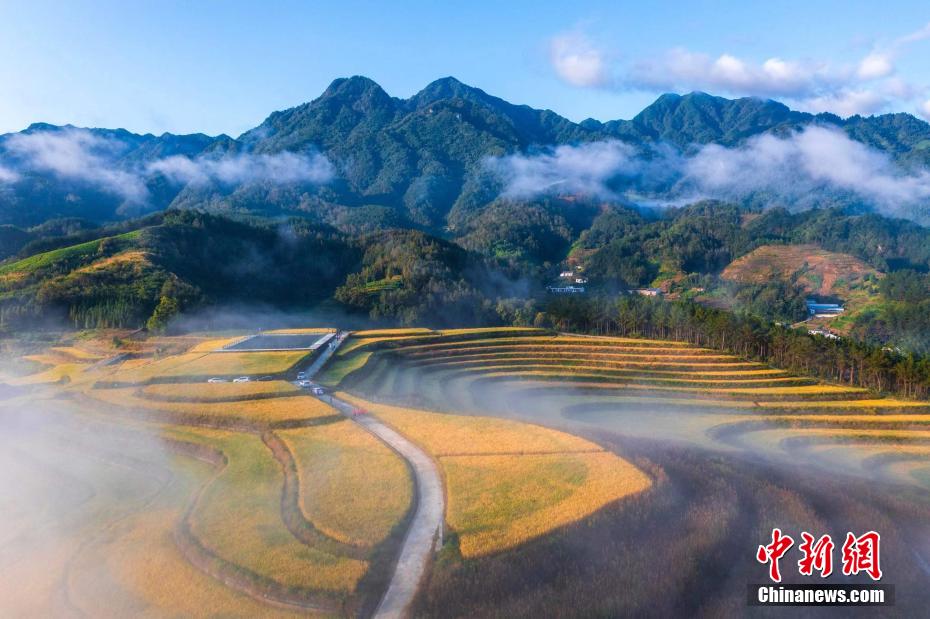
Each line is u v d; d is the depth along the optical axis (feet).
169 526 195.72
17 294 625.82
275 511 197.26
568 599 151.53
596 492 202.90
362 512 190.39
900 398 460.96
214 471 246.06
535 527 178.60
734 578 175.11
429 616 143.54
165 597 154.20
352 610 145.59
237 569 161.58
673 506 203.41
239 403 317.01
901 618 168.96
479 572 157.38
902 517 243.60
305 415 290.15
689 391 472.03
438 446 248.93
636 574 163.32
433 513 194.29
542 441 254.88
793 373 516.73
